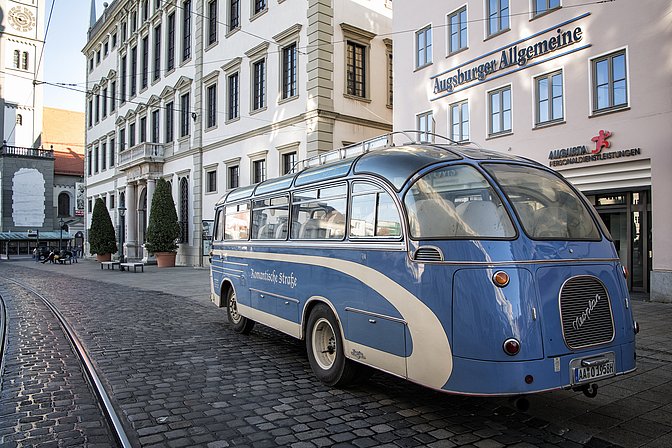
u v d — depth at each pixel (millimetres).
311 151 21156
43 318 11227
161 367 6953
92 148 48938
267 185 8266
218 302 10086
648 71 11750
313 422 4891
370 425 4809
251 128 24953
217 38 27969
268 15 23922
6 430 4715
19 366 7027
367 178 5516
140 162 33688
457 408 5281
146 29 36500
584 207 5180
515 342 4094
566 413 5109
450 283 4387
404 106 18219
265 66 24141
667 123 11445
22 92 63375
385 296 5059
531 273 4309
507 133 14766
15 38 62562
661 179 11562
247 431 4672
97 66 48062
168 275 23844
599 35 12633
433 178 4898
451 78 16438
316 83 20984
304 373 6664
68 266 34938
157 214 29531
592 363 4414
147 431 4676
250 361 7297
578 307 4461
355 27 22172
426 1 17328
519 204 4680
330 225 6160
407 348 4750
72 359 7449
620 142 12258
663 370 6594
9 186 61656
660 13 11539
